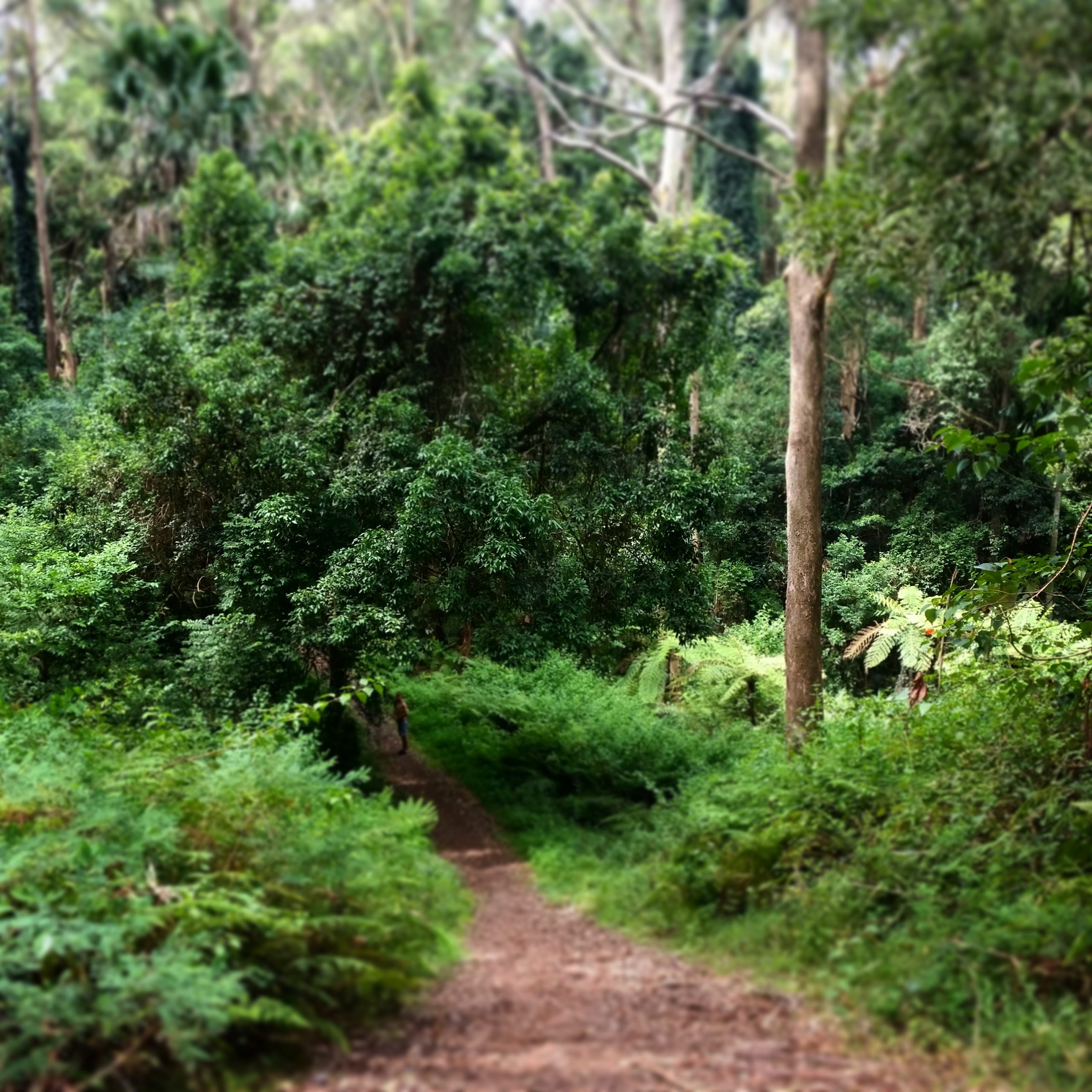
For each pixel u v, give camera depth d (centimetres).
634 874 725
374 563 1161
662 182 2712
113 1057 387
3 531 1276
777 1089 381
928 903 539
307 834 608
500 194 1756
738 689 1507
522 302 1680
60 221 3012
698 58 3381
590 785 1055
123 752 805
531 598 1296
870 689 2197
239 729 834
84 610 1187
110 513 1362
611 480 1524
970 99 543
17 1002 393
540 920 671
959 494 2403
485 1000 492
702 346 1822
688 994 501
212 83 2878
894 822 655
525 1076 396
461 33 3697
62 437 1711
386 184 2066
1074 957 465
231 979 415
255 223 1975
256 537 1184
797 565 1133
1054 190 571
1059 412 676
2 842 568
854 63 591
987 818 650
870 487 2541
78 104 3384
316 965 471
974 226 602
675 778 1009
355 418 1405
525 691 1349
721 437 1755
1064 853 571
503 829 987
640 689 1612
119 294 2875
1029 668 896
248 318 1642
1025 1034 413
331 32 4062
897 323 2630
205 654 1138
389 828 731
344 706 1266
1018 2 502
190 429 1295
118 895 502
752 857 648
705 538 1563
